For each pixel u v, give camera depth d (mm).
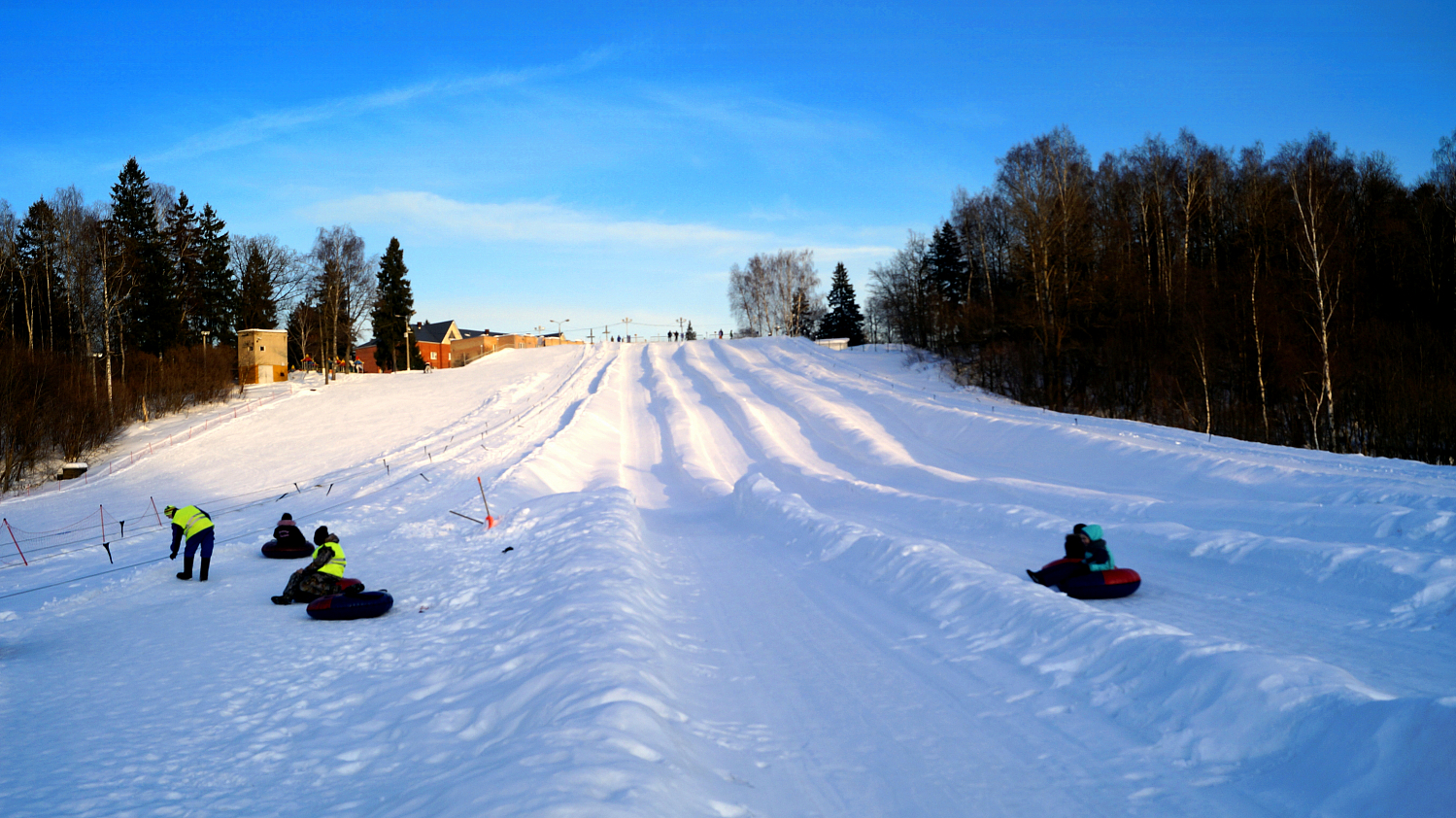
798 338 78812
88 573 17125
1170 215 61188
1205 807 4977
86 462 43250
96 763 6293
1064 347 52062
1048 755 5867
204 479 37125
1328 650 8375
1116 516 18938
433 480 30516
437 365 122812
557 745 5164
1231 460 22969
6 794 5668
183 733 7020
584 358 72375
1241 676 6180
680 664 8273
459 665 8680
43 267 62000
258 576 15750
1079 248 52469
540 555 15523
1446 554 12203
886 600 10992
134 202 68562
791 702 7203
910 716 6738
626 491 24031
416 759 6129
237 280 83688
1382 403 37375
